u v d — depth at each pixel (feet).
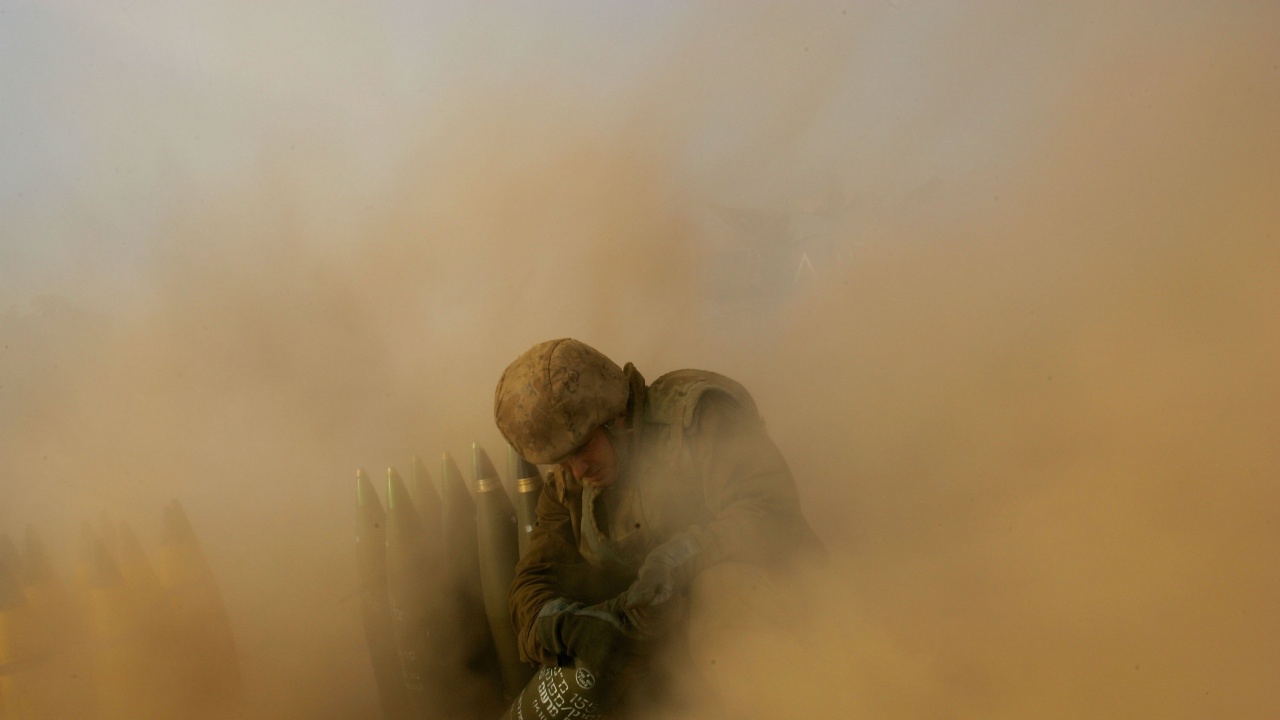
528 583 7.21
